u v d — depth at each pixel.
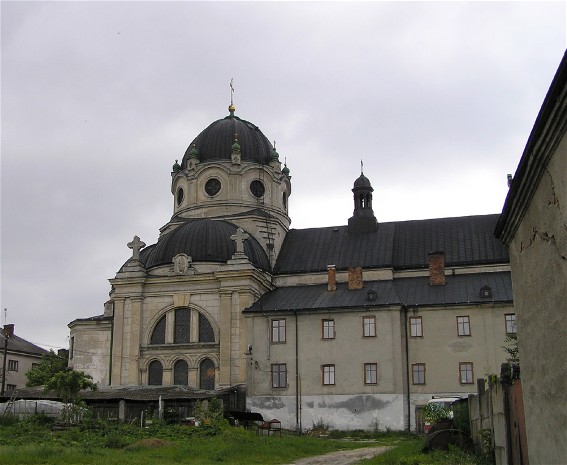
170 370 64.25
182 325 65.38
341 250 70.69
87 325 68.69
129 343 65.44
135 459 30.52
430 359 58.19
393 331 58.53
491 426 25.31
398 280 65.38
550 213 12.33
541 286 13.70
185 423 49.31
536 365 14.74
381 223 73.25
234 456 34.22
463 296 59.69
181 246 66.88
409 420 57.31
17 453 29.48
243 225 72.50
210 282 65.12
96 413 53.00
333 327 59.91
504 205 15.73
